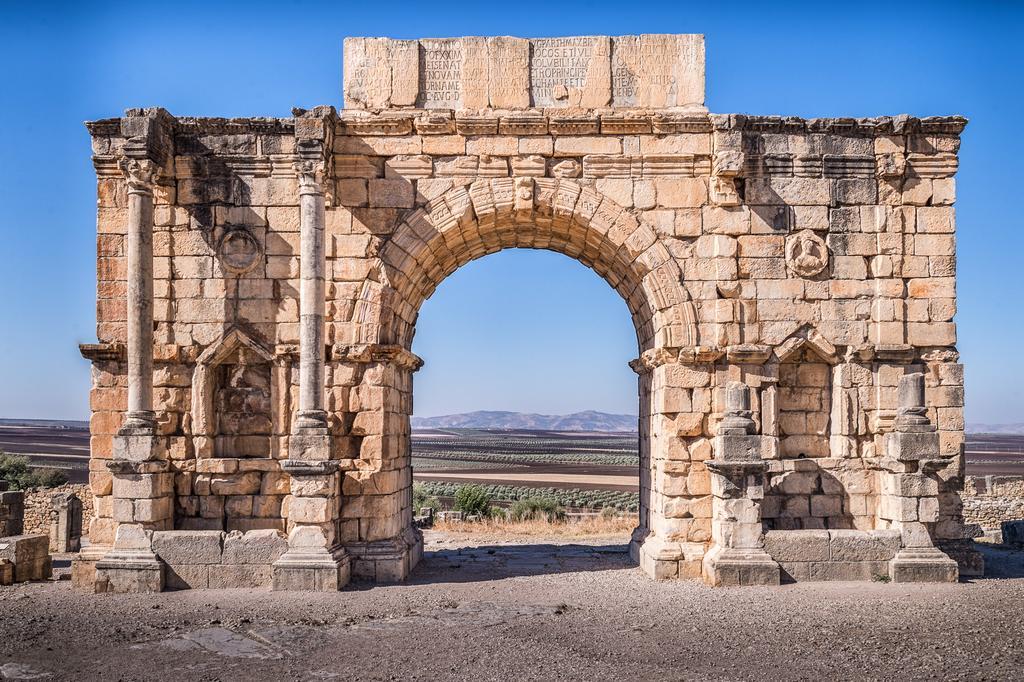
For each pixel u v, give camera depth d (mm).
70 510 28828
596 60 21766
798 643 14547
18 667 13438
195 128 21125
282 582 19000
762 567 19312
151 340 20250
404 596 18531
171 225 21125
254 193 21203
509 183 21281
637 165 21422
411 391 24219
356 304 21031
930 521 19797
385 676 12914
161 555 19484
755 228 21328
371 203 21250
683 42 21766
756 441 19750
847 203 21453
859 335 21219
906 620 16000
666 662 13523
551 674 12938
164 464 20109
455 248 22953
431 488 60094
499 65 21703
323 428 19641
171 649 14430
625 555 24531
